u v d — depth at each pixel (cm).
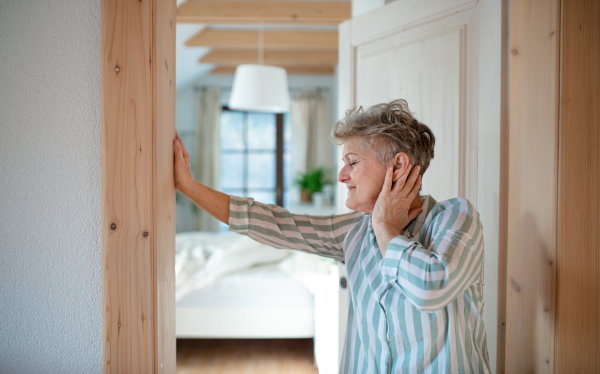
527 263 113
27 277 94
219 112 678
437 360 87
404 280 76
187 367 295
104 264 92
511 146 117
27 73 92
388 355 90
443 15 152
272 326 289
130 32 90
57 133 92
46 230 93
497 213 126
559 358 106
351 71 196
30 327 94
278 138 687
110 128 91
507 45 125
